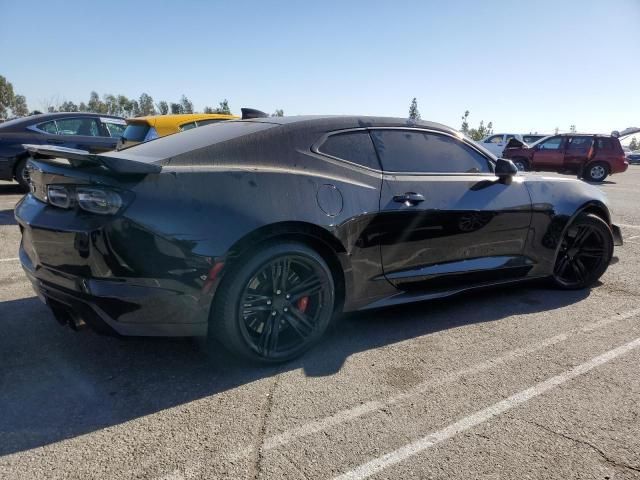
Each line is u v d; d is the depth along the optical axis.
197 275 2.33
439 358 2.81
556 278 4.02
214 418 2.19
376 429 2.13
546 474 1.87
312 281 2.72
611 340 3.08
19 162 8.03
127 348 2.85
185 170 2.40
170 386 2.46
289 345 2.72
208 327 2.49
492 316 3.46
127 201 2.23
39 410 2.23
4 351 2.79
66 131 8.38
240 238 2.39
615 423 2.20
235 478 1.82
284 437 2.06
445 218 3.21
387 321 3.34
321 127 2.94
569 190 3.95
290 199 2.58
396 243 3.03
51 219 2.41
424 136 3.38
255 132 2.75
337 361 2.76
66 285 2.38
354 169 2.93
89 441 2.02
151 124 7.72
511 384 2.53
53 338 2.96
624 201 10.30
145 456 1.93
